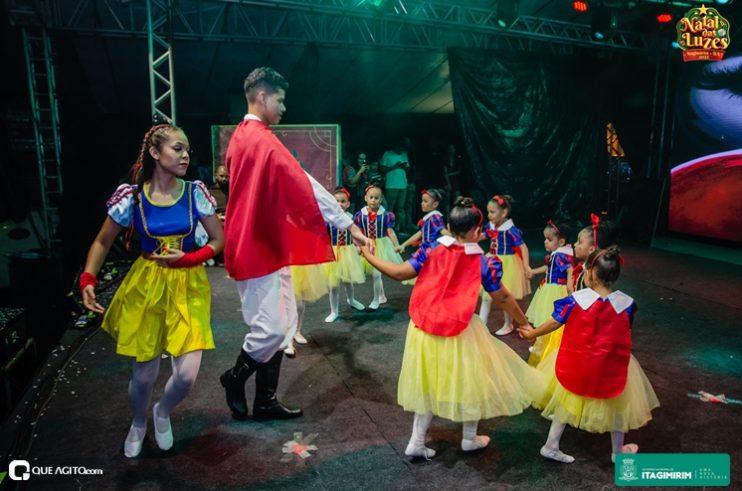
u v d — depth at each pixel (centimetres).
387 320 509
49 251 747
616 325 252
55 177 766
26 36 716
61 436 298
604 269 252
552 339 323
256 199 272
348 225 281
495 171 1048
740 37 886
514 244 462
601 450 286
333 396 347
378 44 895
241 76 1015
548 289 409
